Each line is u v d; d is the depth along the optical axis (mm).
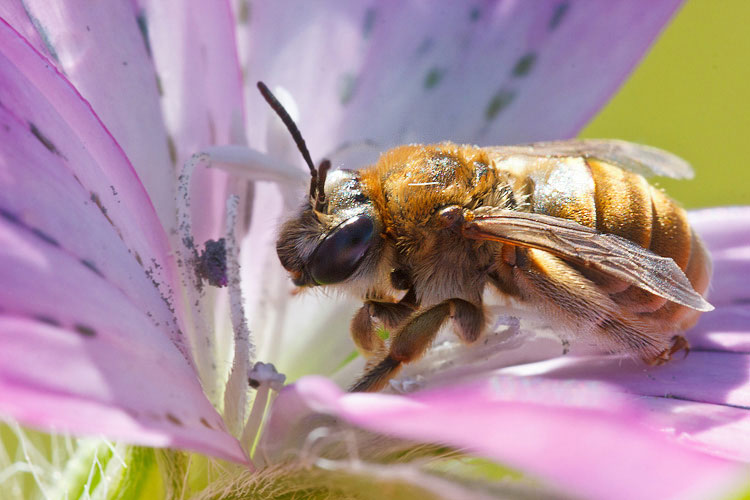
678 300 66
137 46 71
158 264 67
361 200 68
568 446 54
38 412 56
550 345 71
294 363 74
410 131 77
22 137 61
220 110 73
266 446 67
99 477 69
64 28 70
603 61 77
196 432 61
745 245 74
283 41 77
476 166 69
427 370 71
